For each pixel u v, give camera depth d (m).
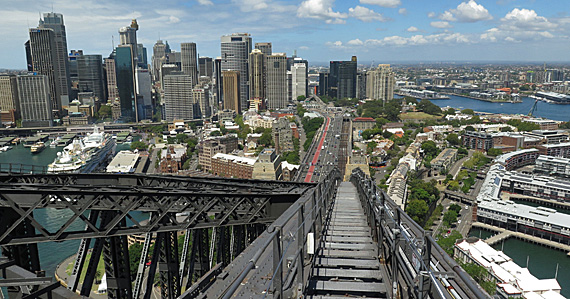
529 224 118.12
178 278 23.69
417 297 8.17
